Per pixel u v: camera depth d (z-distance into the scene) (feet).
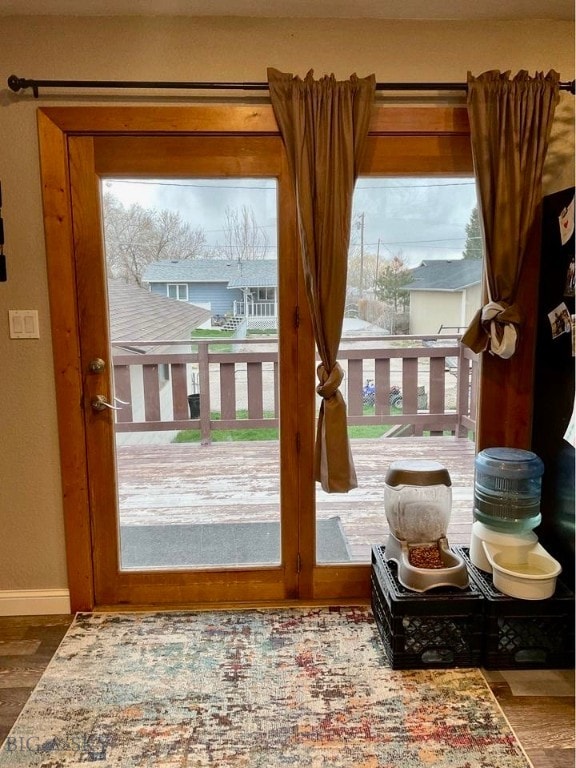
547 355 6.90
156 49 6.57
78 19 6.49
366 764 4.98
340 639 6.75
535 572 6.41
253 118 6.64
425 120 6.77
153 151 6.75
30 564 7.40
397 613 6.09
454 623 6.18
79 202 6.80
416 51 6.69
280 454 7.45
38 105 6.56
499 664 6.19
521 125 6.46
